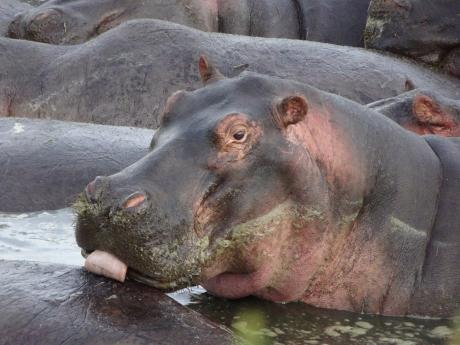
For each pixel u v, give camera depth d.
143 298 14.61
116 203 14.47
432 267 18.16
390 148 18.00
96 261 14.89
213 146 15.64
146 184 14.88
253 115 16.02
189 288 18.11
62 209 22.94
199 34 30.34
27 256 19.08
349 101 18.17
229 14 37.34
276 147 16.06
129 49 29.56
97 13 35.06
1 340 13.63
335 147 17.12
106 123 29.11
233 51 29.95
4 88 28.86
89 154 23.66
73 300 14.20
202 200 15.43
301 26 37.59
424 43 33.91
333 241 17.33
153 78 29.22
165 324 14.05
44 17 34.34
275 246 16.48
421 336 17.08
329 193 17.03
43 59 29.72
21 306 14.02
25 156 23.41
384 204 17.78
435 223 18.44
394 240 17.88
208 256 15.63
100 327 13.70
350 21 37.03
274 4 37.84
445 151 19.17
